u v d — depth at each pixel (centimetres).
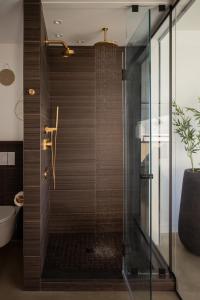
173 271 216
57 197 295
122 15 216
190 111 214
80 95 292
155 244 233
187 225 208
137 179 207
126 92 248
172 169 228
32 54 196
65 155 294
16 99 292
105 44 251
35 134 199
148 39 175
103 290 206
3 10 209
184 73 217
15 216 262
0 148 287
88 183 297
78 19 221
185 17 209
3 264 243
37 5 194
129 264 218
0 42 284
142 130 191
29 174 199
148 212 182
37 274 203
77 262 234
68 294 201
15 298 194
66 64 290
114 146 296
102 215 299
